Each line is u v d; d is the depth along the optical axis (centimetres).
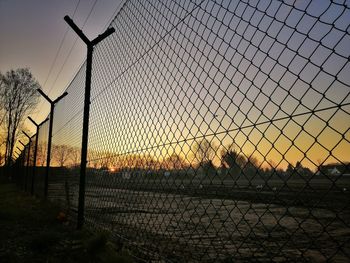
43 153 1160
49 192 1008
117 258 296
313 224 530
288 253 359
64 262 311
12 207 805
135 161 324
